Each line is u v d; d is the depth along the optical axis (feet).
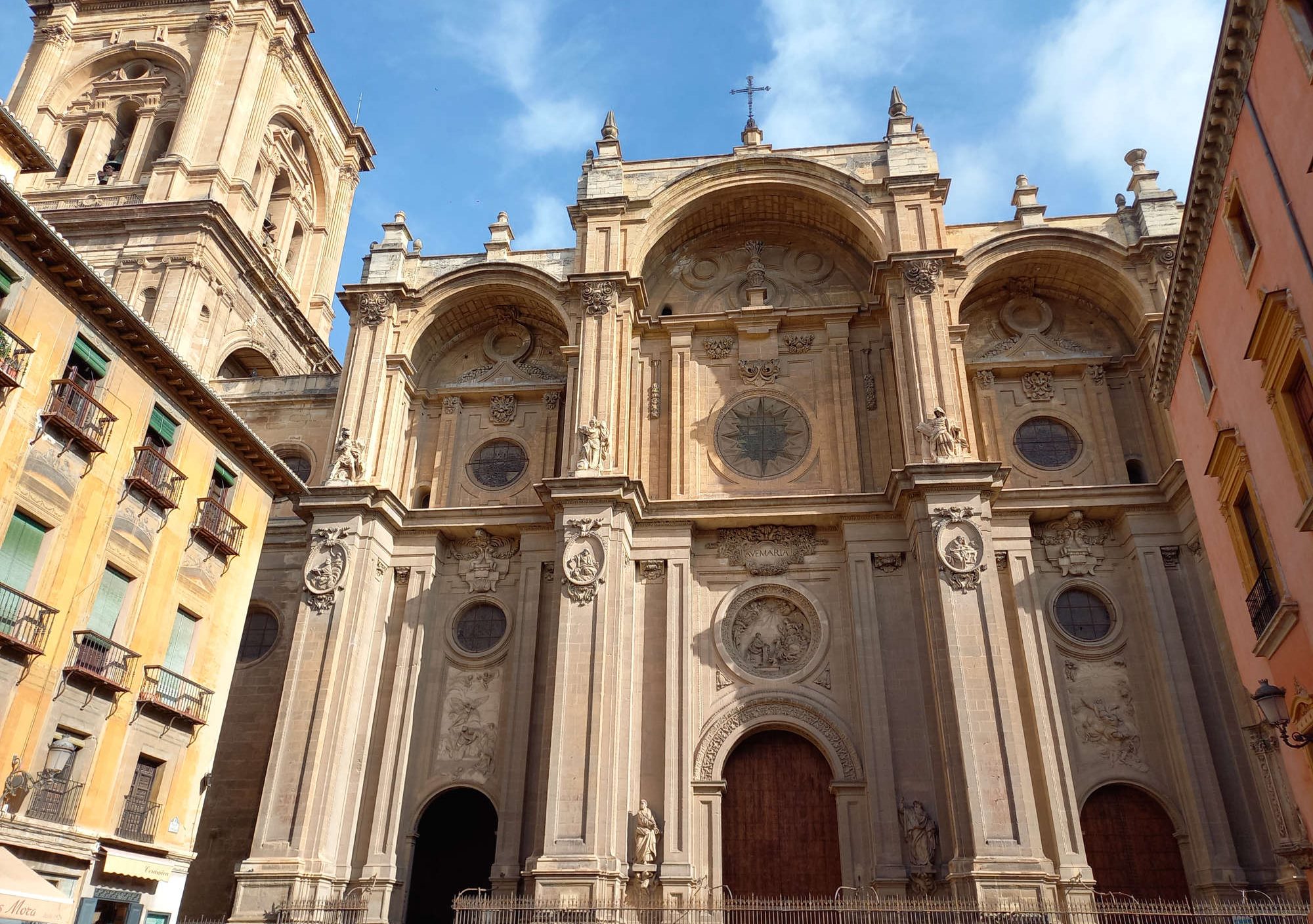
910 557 100.99
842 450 110.01
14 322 65.77
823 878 92.43
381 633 104.63
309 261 174.50
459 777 99.04
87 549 70.85
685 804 92.53
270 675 107.24
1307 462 54.29
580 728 91.66
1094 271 113.39
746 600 104.06
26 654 64.34
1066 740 93.20
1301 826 76.64
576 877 84.84
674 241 124.98
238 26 160.56
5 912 52.26
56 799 66.08
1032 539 103.65
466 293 121.90
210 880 98.32
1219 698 92.02
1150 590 97.30
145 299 131.64
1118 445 108.37
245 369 149.07
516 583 108.27
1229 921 78.13
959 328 109.29
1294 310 52.16
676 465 111.75
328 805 92.89
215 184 143.23
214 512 85.76
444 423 119.85
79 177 150.82
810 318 118.21
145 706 75.51
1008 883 80.59
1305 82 48.21
